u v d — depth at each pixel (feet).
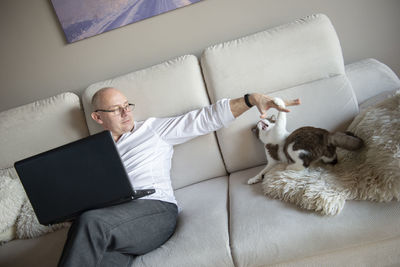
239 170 5.03
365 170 3.34
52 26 5.98
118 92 4.76
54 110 5.44
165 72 5.09
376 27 5.60
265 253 3.25
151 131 4.77
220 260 3.33
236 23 5.71
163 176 4.56
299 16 5.61
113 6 5.73
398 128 3.20
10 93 6.46
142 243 3.57
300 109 4.66
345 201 3.29
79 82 6.27
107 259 3.32
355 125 3.97
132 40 5.94
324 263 3.34
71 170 3.37
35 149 5.46
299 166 3.80
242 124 4.80
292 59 4.72
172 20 5.78
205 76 5.07
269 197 3.83
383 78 4.90
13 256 4.42
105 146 3.32
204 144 5.00
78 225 3.21
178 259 3.41
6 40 6.13
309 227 3.19
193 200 4.52
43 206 3.49
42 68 6.25
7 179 5.15
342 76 4.68
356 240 3.14
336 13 5.57
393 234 3.07
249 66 4.80
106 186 3.39
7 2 5.91
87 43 6.02
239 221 3.57
